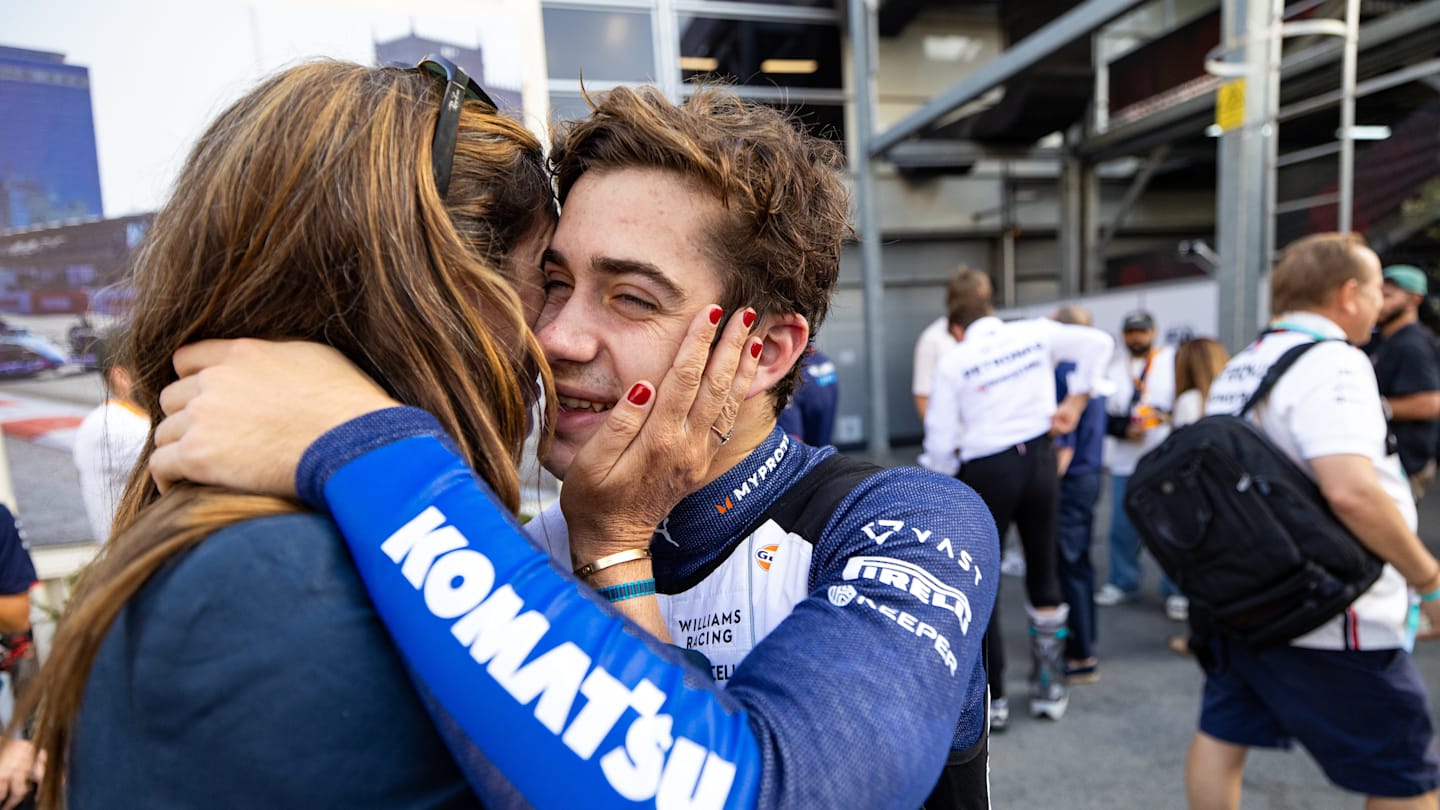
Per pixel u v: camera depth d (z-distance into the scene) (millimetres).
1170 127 6809
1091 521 2852
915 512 614
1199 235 9016
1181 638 3166
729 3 6832
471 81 565
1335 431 1340
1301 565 1344
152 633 380
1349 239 1525
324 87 492
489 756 382
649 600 579
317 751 377
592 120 605
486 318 533
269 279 463
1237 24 3238
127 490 535
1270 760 2246
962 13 7664
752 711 454
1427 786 1367
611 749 389
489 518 434
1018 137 7574
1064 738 2453
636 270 571
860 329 8578
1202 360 3109
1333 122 5609
